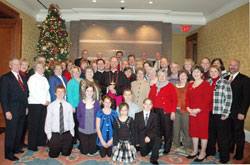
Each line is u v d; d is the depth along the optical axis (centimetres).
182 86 385
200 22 777
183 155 358
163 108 362
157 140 326
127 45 779
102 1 651
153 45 778
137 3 663
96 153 365
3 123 564
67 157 344
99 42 777
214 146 352
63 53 668
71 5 691
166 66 489
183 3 653
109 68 451
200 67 345
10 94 334
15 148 352
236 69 358
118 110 371
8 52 596
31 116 368
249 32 513
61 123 338
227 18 627
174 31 910
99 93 396
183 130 379
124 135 331
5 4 544
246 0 532
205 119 329
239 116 338
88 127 357
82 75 469
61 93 349
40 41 651
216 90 327
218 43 679
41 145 393
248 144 446
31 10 707
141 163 323
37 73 379
